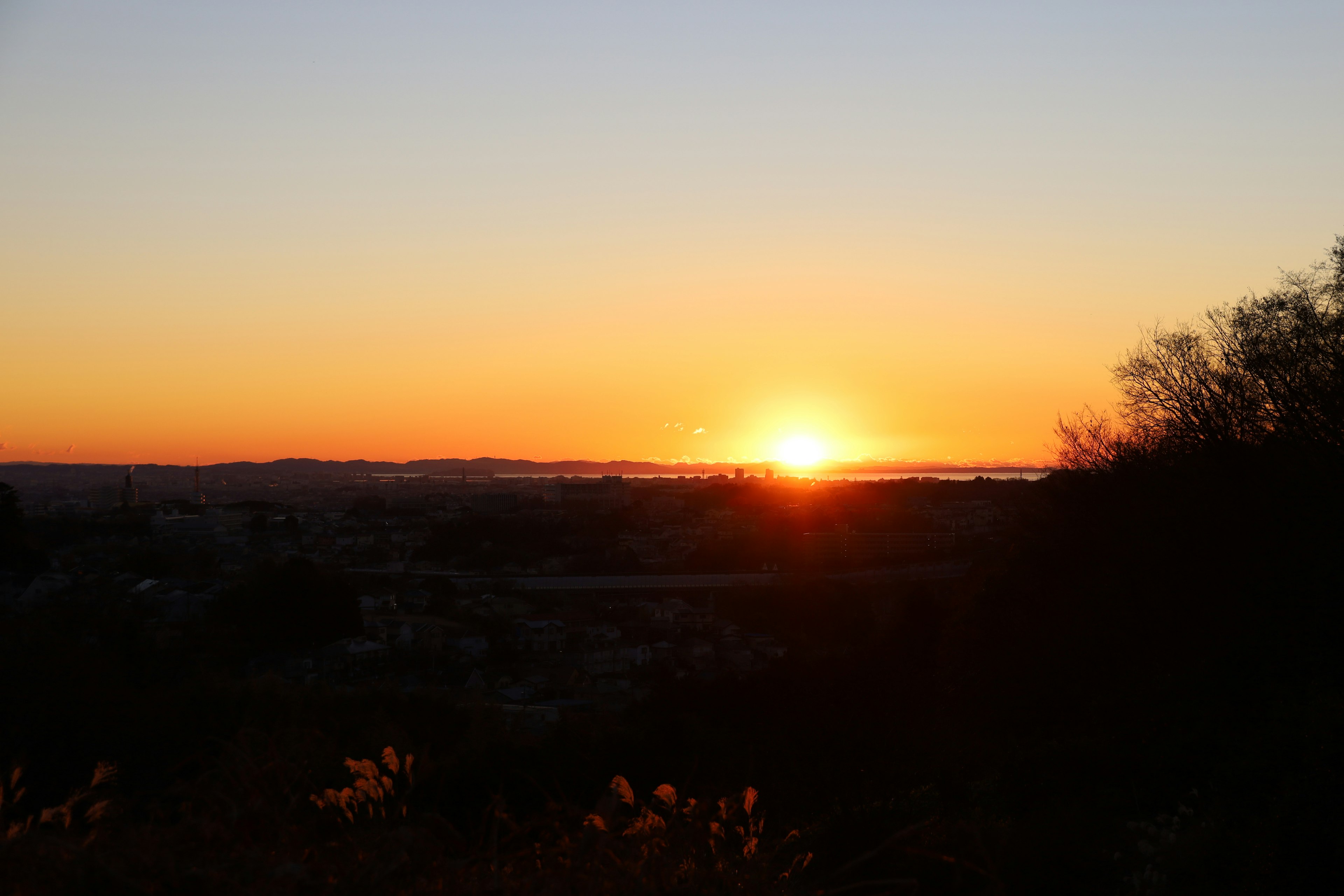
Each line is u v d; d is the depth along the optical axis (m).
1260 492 14.45
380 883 2.38
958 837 3.02
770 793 11.31
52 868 2.20
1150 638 18.08
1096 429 23.20
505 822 2.94
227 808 2.60
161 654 30.00
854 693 12.59
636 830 3.10
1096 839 8.02
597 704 33.88
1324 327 15.00
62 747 10.23
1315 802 6.30
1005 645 23.34
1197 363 18.33
